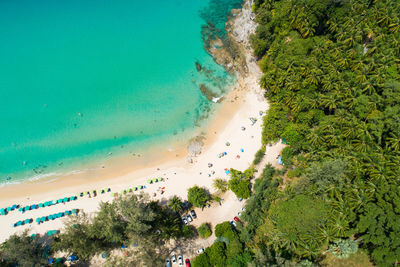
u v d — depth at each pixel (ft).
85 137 238.27
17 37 311.88
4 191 210.79
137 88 265.54
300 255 157.38
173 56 283.59
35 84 271.08
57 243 156.97
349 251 147.02
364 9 237.86
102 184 213.05
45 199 206.90
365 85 190.80
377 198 145.07
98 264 176.14
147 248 153.48
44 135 239.50
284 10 246.88
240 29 284.61
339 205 150.00
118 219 164.04
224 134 231.09
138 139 236.02
